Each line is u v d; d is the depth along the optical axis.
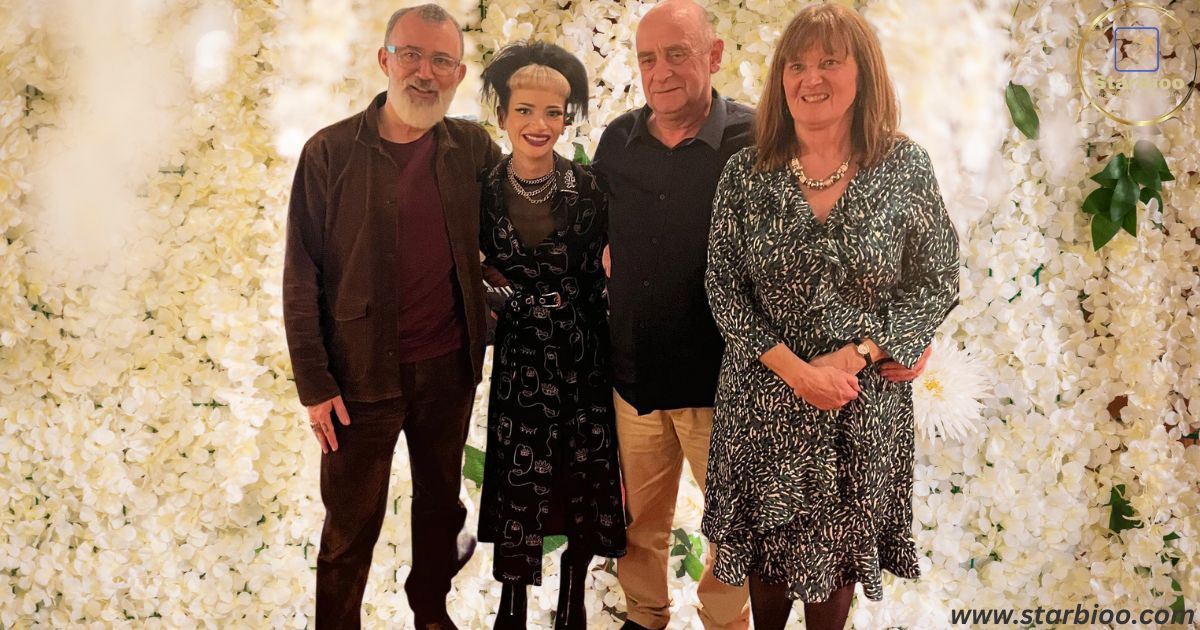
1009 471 2.47
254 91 2.25
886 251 1.81
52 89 2.19
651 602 2.38
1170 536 2.49
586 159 2.35
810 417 1.88
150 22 2.21
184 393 2.31
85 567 2.30
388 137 2.14
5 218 2.20
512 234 2.16
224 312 2.29
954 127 2.36
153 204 2.25
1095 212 2.40
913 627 2.48
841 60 1.79
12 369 2.25
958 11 2.35
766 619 1.99
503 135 2.29
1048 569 2.51
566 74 2.12
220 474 2.31
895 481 1.96
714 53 2.14
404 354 2.19
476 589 2.42
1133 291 2.43
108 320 2.26
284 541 2.37
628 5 2.34
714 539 1.98
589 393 2.23
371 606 2.38
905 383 1.95
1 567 2.29
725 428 1.97
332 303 2.16
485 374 2.43
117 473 2.29
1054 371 2.45
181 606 2.34
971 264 2.43
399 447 2.38
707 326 2.16
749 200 1.91
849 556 1.91
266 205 2.29
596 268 2.22
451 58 2.12
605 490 2.26
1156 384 2.43
